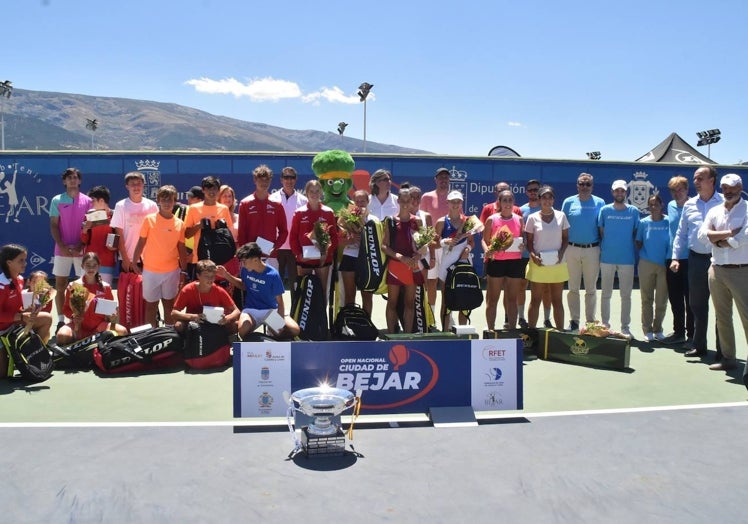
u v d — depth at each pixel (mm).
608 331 7012
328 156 8711
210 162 12906
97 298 7012
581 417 5086
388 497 3623
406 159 13219
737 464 4129
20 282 6277
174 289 7762
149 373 6477
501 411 5273
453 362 5145
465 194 13484
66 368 6645
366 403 5062
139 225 7934
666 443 4496
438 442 4520
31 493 3621
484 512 3457
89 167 12727
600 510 3496
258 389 4914
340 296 8164
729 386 6121
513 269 7918
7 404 5367
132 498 3568
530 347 7453
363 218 7488
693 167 14281
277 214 7824
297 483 3793
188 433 4637
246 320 6898
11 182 12609
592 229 8273
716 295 6586
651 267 8141
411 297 7500
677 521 3383
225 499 3570
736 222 6203
